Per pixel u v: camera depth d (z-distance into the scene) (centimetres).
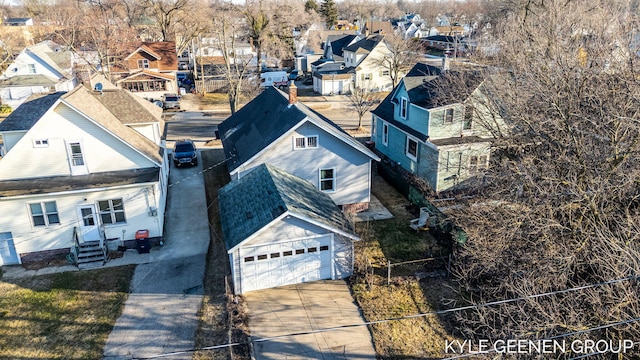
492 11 5334
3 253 2036
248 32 7206
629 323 1215
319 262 1900
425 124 2569
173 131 4238
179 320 1677
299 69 7381
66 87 5753
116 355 1512
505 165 1966
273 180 1994
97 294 1827
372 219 2420
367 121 4553
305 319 1677
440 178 2539
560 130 1845
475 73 2577
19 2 14488
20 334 1609
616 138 1669
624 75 1812
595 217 1614
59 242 2077
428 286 1858
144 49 5825
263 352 1521
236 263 1786
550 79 1961
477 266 1767
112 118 2275
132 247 2161
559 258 1409
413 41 6228
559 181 1688
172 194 2772
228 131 3117
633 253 1269
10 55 6438
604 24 2322
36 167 2066
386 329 1623
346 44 7094
